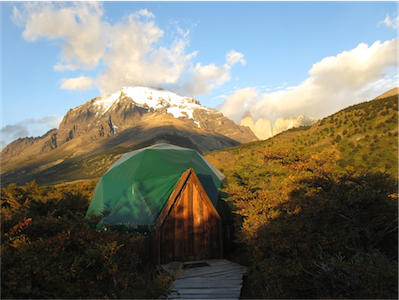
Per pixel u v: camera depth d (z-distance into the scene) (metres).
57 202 11.71
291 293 5.00
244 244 10.66
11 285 3.50
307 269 4.95
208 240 9.81
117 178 11.94
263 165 9.77
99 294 4.05
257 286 6.11
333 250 5.01
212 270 8.04
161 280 4.36
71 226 5.15
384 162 33.00
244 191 9.24
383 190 5.47
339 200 5.70
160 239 8.94
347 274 4.30
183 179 9.63
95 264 4.18
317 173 6.78
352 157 37.97
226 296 6.14
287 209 7.58
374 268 4.03
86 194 15.75
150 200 10.06
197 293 6.31
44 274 3.64
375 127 43.91
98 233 4.97
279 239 5.56
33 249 4.12
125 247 4.99
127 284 4.59
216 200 11.11
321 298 4.38
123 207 10.44
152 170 11.24
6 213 5.34
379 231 5.31
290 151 8.28
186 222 9.55
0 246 4.28
